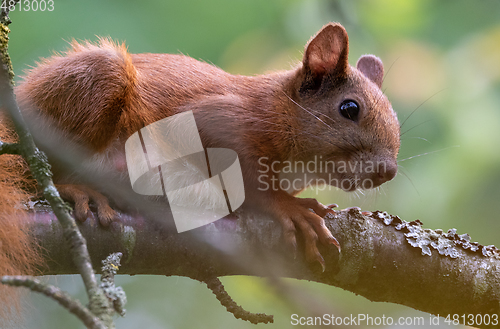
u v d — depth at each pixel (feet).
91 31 11.01
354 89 10.68
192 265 10.52
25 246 10.46
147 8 11.08
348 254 10.58
